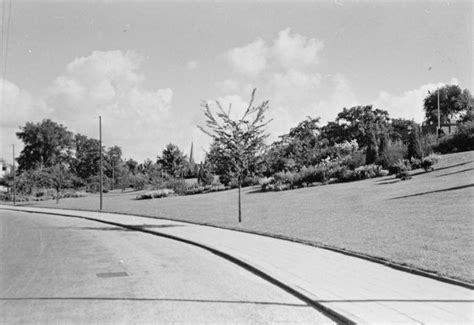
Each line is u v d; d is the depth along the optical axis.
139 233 21.78
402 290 8.23
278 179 42.62
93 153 102.75
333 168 41.03
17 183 78.31
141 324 7.11
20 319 7.50
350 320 6.64
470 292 7.99
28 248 17.05
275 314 7.52
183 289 9.59
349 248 12.96
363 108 71.81
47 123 116.31
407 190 26.27
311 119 63.25
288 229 18.27
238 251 14.11
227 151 23.20
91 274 11.50
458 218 16.20
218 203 35.69
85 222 29.62
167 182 59.44
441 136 41.00
